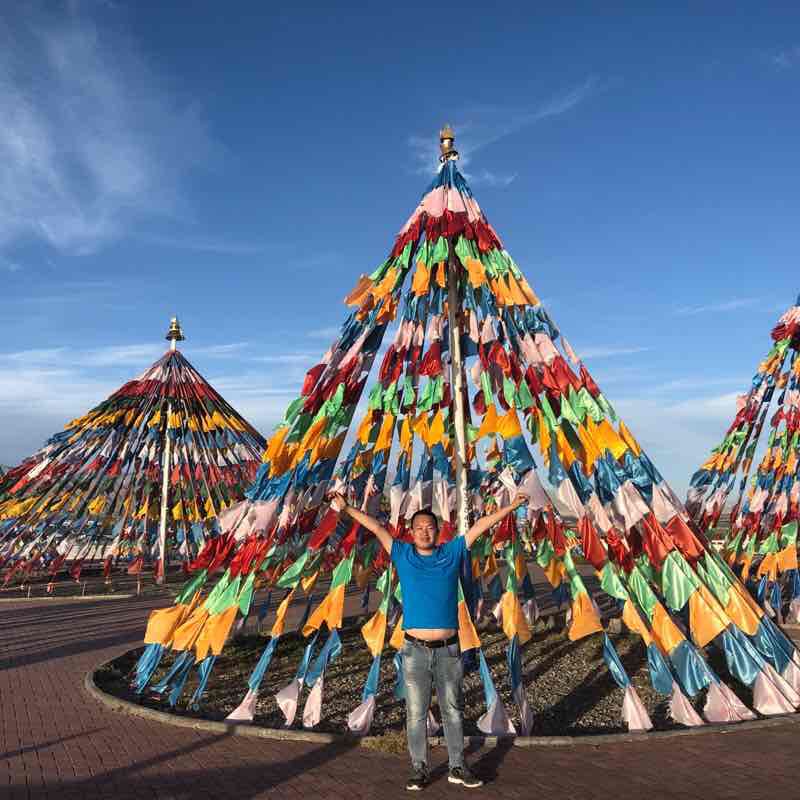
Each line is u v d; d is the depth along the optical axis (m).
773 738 5.71
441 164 8.34
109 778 4.91
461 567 5.06
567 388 7.02
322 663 6.47
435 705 6.59
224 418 22.86
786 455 11.95
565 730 6.37
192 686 8.05
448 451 8.54
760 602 11.80
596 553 6.57
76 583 20.92
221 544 7.29
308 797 4.55
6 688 7.86
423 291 7.47
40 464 20.38
